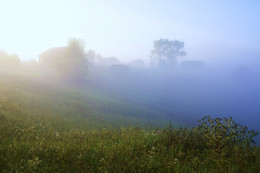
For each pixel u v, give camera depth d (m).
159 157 4.57
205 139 5.95
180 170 3.89
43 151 4.59
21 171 3.52
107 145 5.39
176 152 5.19
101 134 7.71
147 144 5.53
